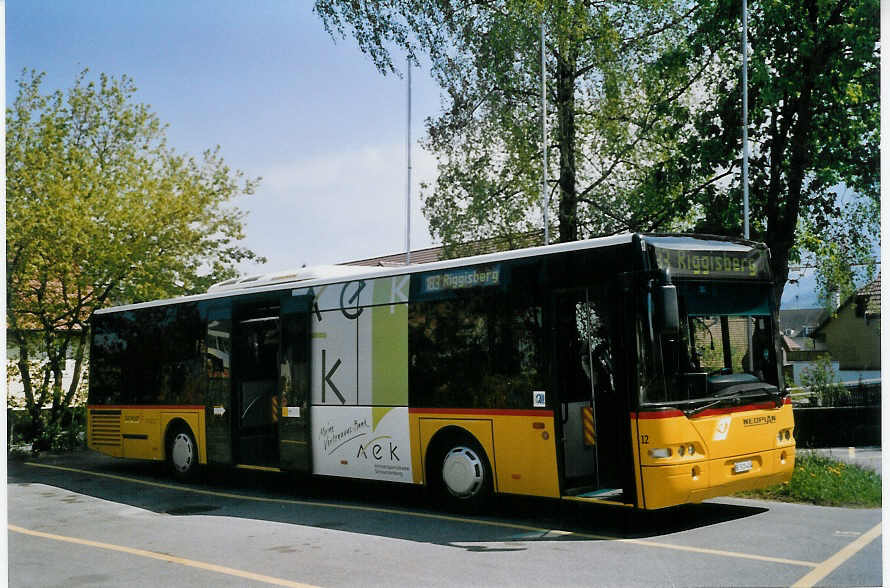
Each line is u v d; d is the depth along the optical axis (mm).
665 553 7758
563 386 9148
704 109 20438
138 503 12258
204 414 14039
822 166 18875
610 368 9117
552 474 9047
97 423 16250
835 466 11812
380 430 11008
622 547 8070
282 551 8562
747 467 8633
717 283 8859
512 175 20297
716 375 8609
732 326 8875
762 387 8953
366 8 19594
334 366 11695
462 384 10047
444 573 7340
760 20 18797
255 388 13297
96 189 20906
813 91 18656
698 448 8227
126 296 20859
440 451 10438
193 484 14180
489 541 8586
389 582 7141
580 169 20422
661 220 20469
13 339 20453
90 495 13211
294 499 12148
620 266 8562
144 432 15219
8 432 20344
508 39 19141
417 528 9422
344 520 10172
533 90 19734
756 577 6852
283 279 13141
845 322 18844
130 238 20781
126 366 15750
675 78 20344
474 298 10039
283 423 12328
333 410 11641
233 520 10547
